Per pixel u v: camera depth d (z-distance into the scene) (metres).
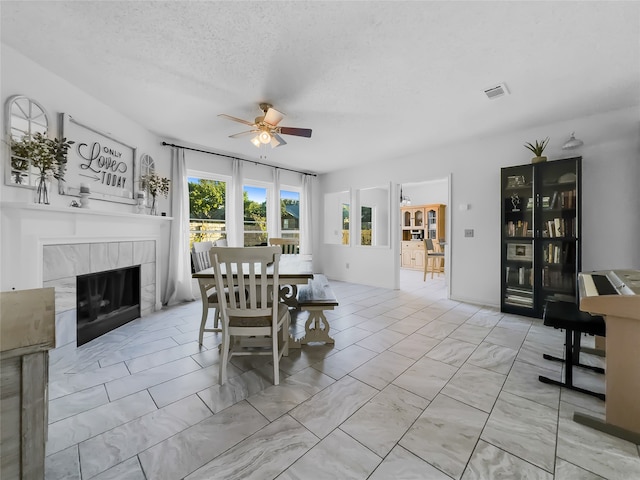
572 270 3.06
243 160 4.91
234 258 1.82
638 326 1.37
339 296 4.48
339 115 3.10
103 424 1.49
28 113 2.11
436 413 1.58
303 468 1.21
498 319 3.27
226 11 1.65
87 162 2.66
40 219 2.13
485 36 1.84
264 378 1.97
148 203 3.55
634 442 1.36
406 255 8.03
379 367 2.12
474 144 3.93
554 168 3.16
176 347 2.49
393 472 1.19
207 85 2.49
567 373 1.81
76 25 1.77
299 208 5.98
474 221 3.95
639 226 2.87
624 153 2.92
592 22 1.70
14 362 0.56
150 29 1.81
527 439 1.38
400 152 4.51
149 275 3.50
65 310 2.32
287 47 1.98
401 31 1.80
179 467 1.22
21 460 0.57
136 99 2.76
